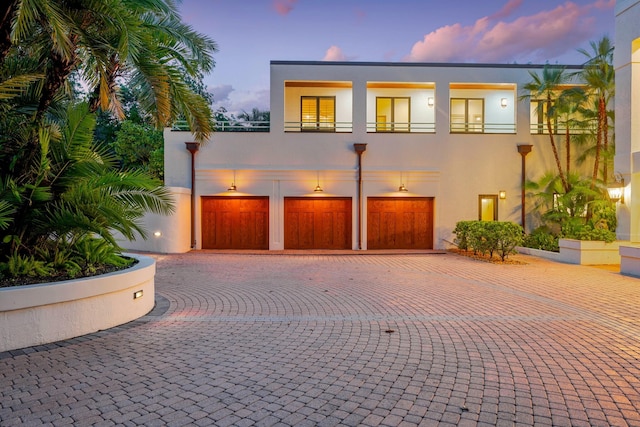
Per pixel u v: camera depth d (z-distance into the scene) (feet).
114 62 23.43
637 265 31.81
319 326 18.20
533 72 53.01
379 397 11.14
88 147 20.68
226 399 10.98
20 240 19.04
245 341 16.06
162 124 26.68
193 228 50.83
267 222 51.85
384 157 52.47
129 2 22.35
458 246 49.98
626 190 37.11
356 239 51.98
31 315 15.34
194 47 27.07
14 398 10.93
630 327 18.01
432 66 52.75
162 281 29.63
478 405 10.68
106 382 12.04
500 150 53.21
